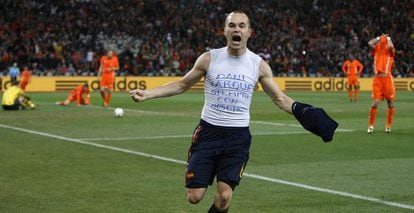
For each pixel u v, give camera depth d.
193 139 6.52
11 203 8.16
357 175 10.45
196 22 51.03
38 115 22.33
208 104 6.46
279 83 47.72
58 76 43.38
